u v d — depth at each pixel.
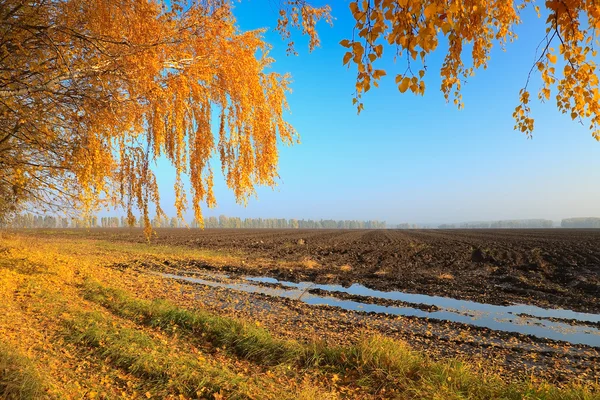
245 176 3.87
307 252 23.16
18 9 3.36
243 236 43.91
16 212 8.36
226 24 3.31
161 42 3.14
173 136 3.64
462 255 20.62
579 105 2.50
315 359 5.12
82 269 12.33
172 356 5.03
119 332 5.77
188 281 12.10
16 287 8.21
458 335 6.87
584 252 19.31
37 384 3.70
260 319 7.57
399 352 5.04
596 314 8.66
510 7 2.56
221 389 4.12
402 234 51.69
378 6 1.72
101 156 3.98
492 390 4.14
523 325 7.73
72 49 3.45
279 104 4.32
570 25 2.21
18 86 3.74
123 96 3.75
